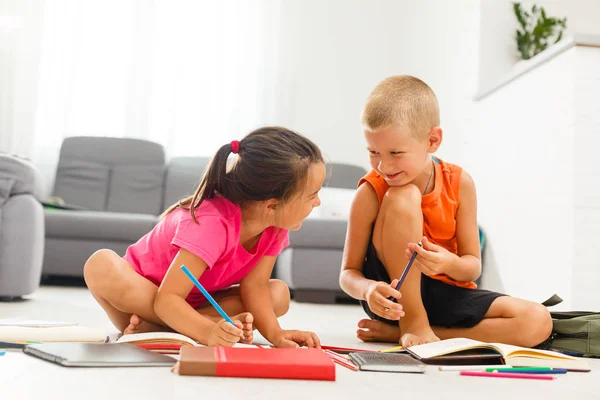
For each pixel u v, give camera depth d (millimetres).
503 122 2680
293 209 1207
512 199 2564
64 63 4023
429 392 808
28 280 2328
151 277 1289
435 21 3672
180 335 1065
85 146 3879
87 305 2229
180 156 4055
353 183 3818
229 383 798
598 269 2049
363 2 4242
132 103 4070
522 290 2445
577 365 1026
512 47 2967
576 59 2090
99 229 3150
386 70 4223
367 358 997
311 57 4211
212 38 4152
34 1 4000
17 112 3971
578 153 2072
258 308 1286
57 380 779
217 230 1157
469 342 1096
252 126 4152
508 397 799
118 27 4086
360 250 1498
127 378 802
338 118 4199
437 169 1489
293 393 759
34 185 2400
